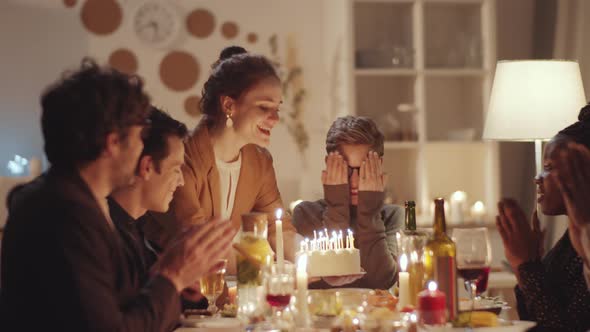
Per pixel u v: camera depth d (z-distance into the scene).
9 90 4.81
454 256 1.98
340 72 4.73
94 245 1.64
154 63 4.89
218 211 2.60
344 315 1.89
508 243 2.05
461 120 4.93
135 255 2.02
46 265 1.58
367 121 2.77
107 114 1.66
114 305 1.64
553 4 4.77
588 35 4.32
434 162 4.88
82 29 4.84
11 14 4.80
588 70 4.32
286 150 4.96
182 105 4.91
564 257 2.10
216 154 2.58
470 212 4.87
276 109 2.56
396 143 4.68
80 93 1.66
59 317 1.58
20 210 1.64
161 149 1.99
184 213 2.50
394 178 4.86
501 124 3.24
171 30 4.88
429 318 1.82
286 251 2.71
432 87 4.90
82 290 1.58
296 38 4.97
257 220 2.22
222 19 4.94
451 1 4.67
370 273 2.69
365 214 2.71
